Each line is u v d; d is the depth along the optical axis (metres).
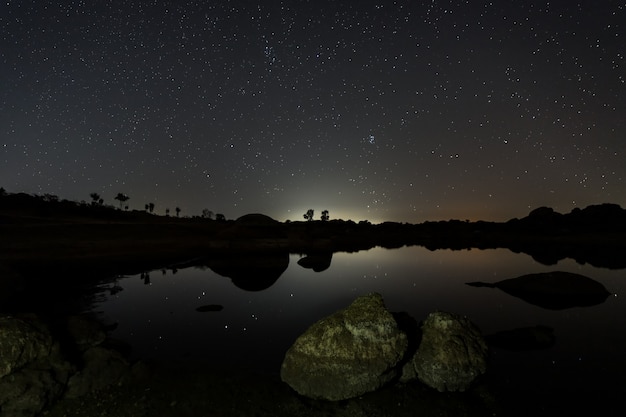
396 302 15.56
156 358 8.88
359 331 7.19
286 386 7.31
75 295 16.52
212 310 13.88
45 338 6.86
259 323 12.20
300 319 12.75
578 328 11.62
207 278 21.39
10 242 30.36
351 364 6.88
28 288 17.62
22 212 52.97
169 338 10.54
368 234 66.06
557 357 9.01
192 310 13.92
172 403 6.54
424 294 17.06
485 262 29.72
